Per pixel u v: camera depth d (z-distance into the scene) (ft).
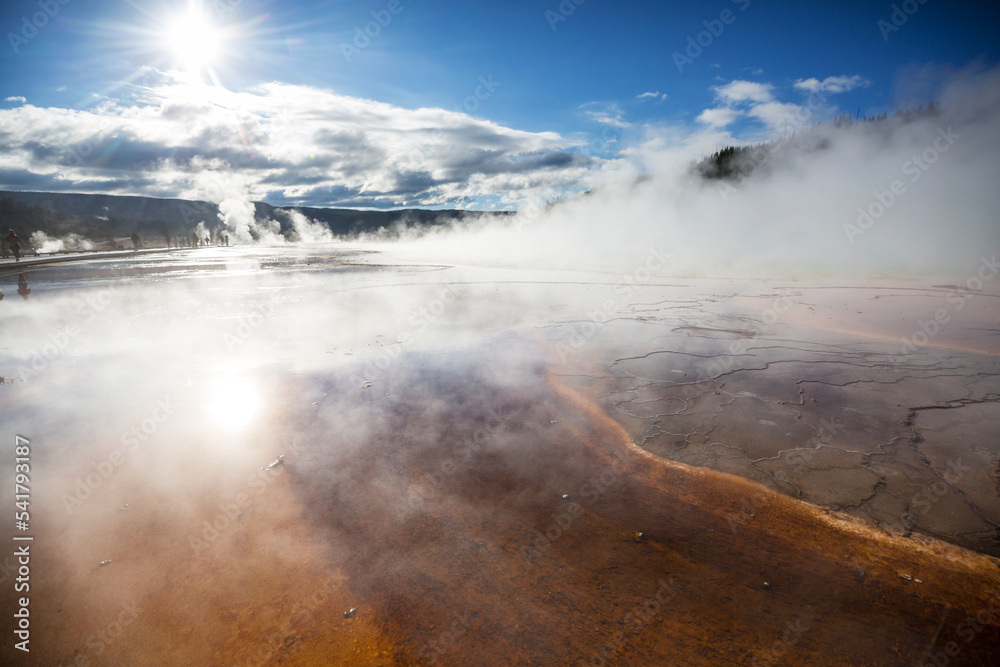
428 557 8.78
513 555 8.86
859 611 7.58
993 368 19.45
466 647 6.95
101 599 7.76
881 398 16.46
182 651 6.89
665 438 13.69
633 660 6.70
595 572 8.44
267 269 62.95
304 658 6.81
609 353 22.26
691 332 26.22
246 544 9.07
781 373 19.20
